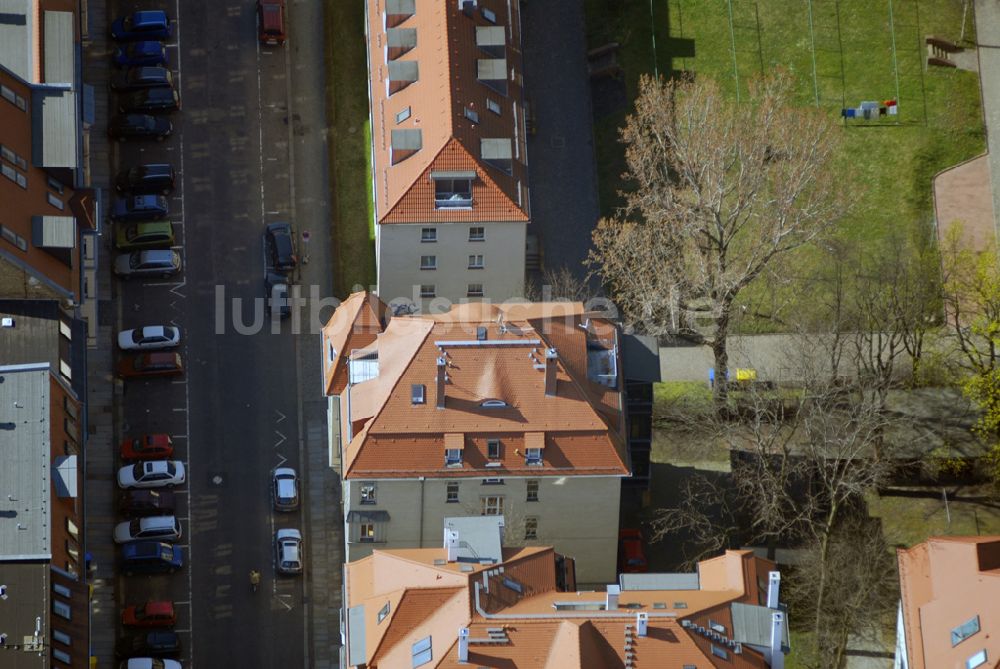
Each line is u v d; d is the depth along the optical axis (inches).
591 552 6540.4
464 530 5984.3
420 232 6811.0
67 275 6348.4
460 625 5644.7
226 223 7244.1
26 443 5979.3
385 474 6259.8
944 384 7007.9
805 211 6771.7
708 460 6875.0
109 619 6589.6
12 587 5792.3
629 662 5610.2
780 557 6702.8
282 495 6776.6
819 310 7096.5
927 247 7253.9
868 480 6702.8
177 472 6796.3
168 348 7012.8
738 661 5713.6
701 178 6968.5
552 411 6289.4
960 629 5826.8
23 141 6299.2
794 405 6939.0
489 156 6771.7
